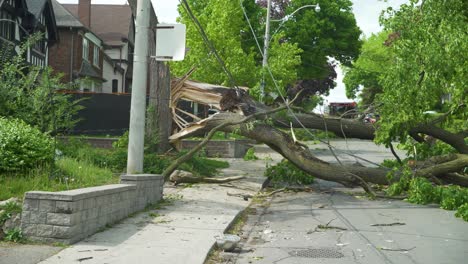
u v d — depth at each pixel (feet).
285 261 25.11
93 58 154.30
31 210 25.32
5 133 34.73
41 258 22.63
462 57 42.86
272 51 112.98
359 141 137.69
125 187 32.24
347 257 25.94
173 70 101.04
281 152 52.06
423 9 45.27
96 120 93.81
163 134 61.11
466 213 36.19
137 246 25.55
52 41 124.16
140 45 39.37
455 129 54.60
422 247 28.19
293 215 38.58
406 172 46.29
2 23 97.55
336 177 48.57
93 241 26.14
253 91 89.40
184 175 49.16
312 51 154.81
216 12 103.96
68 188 32.60
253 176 58.39
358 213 39.52
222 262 24.75
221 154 84.28
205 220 33.22
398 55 45.01
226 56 101.91
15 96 49.73
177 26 39.50
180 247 25.79
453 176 48.78
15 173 33.88
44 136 38.17
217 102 60.90
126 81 187.21
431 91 44.60
